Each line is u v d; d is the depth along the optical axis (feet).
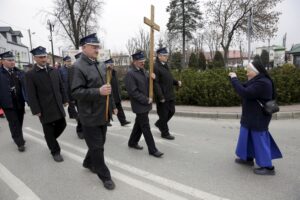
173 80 19.93
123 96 41.81
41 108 15.66
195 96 32.94
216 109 29.86
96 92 11.43
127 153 17.13
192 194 11.61
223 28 71.77
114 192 11.98
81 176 13.80
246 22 68.64
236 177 13.17
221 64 88.12
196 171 13.99
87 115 12.06
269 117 13.29
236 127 23.20
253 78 13.30
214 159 15.66
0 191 12.51
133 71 16.14
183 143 18.93
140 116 16.19
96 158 12.39
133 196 11.58
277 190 11.79
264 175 13.30
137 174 13.83
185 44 113.80
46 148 18.79
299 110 27.14
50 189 12.51
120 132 22.61
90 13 81.87
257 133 13.29
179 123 25.36
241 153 14.14
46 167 15.20
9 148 19.17
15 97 18.13
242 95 13.19
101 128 12.67
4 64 18.16
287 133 20.86
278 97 31.07
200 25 102.68
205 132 21.79
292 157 15.67
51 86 15.75
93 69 12.13
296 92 31.68
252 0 68.64
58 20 81.20
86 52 12.09
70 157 16.71
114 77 23.77
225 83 31.55
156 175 13.64
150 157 16.26
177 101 34.04
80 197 11.66
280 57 84.38
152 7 17.01
